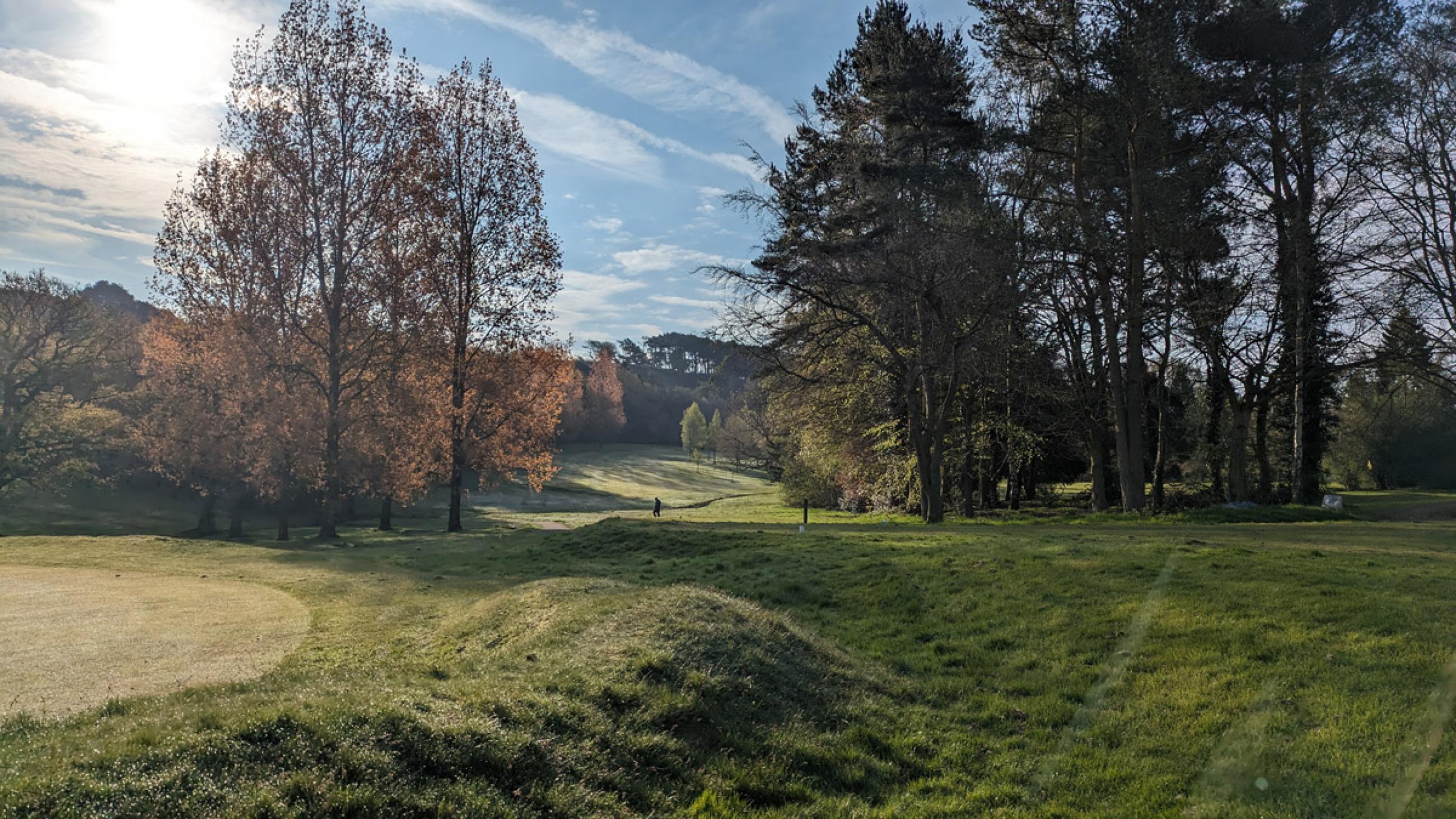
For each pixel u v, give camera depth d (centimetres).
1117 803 665
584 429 11300
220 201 3328
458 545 2959
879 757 792
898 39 3231
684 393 14150
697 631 1016
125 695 872
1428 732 709
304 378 3522
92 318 4725
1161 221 2814
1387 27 2745
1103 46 2694
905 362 3028
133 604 1602
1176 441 4447
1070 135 3138
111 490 5475
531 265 4066
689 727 768
